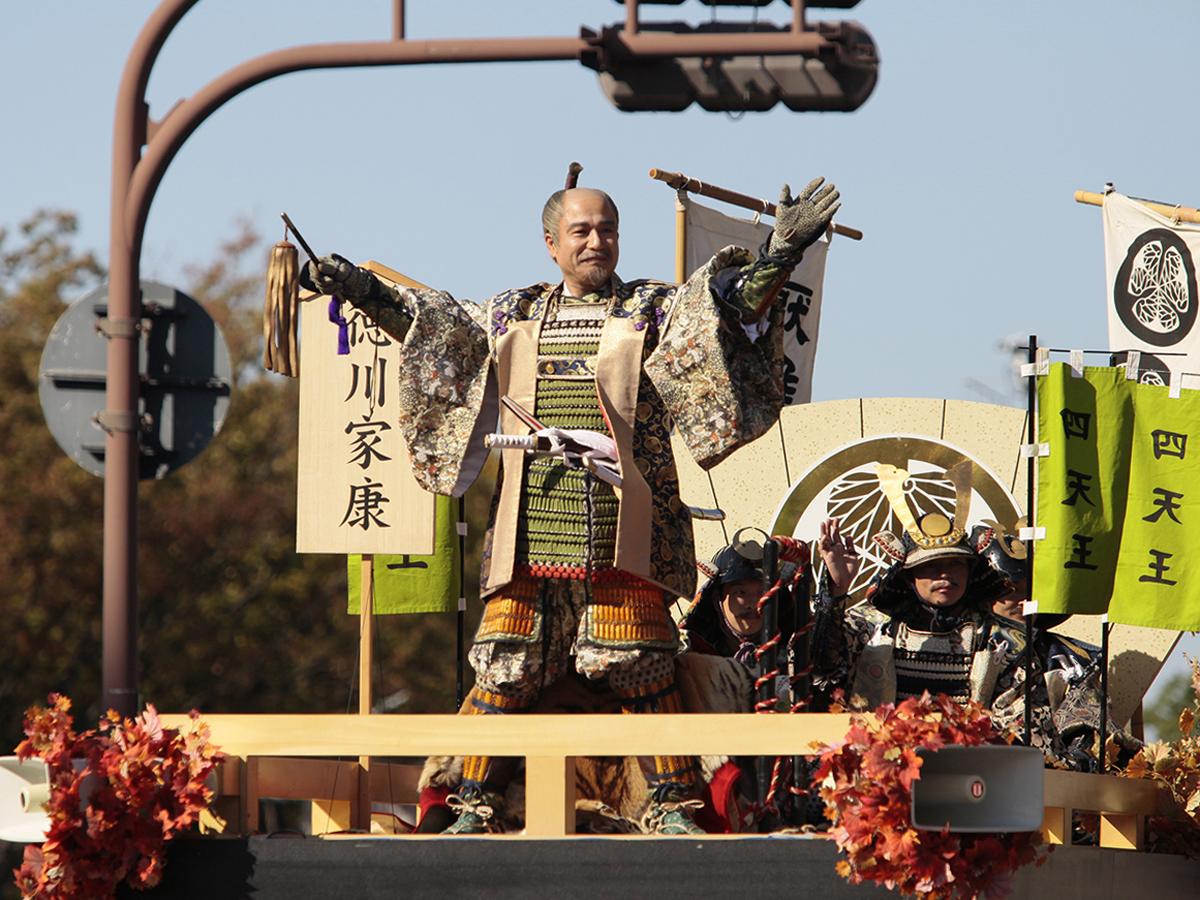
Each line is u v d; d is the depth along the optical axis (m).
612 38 20.36
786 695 21.67
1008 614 24.95
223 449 90.06
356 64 20.98
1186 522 21.92
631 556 19.20
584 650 19.31
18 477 83.56
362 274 20.28
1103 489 21.28
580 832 19.80
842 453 31.98
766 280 18.75
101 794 18.14
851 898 17.59
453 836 18.23
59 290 88.00
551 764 18.41
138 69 21.86
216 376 22.20
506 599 19.58
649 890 17.80
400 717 18.72
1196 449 21.98
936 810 17.64
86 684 85.88
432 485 20.20
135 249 21.72
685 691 20.88
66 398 22.20
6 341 85.75
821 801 20.66
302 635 90.00
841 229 31.58
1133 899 21.34
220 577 89.50
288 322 21.28
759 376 19.41
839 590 22.44
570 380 19.70
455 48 20.80
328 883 18.25
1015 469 31.52
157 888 18.55
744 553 22.73
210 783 18.70
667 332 19.25
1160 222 28.94
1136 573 21.95
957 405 31.92
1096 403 21.44
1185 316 28.70
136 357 21.72
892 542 23.78
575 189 20.20
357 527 26.45
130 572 21.42
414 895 18.09
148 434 22.12
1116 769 24.47
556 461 19.59
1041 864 18.05
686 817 19.33
